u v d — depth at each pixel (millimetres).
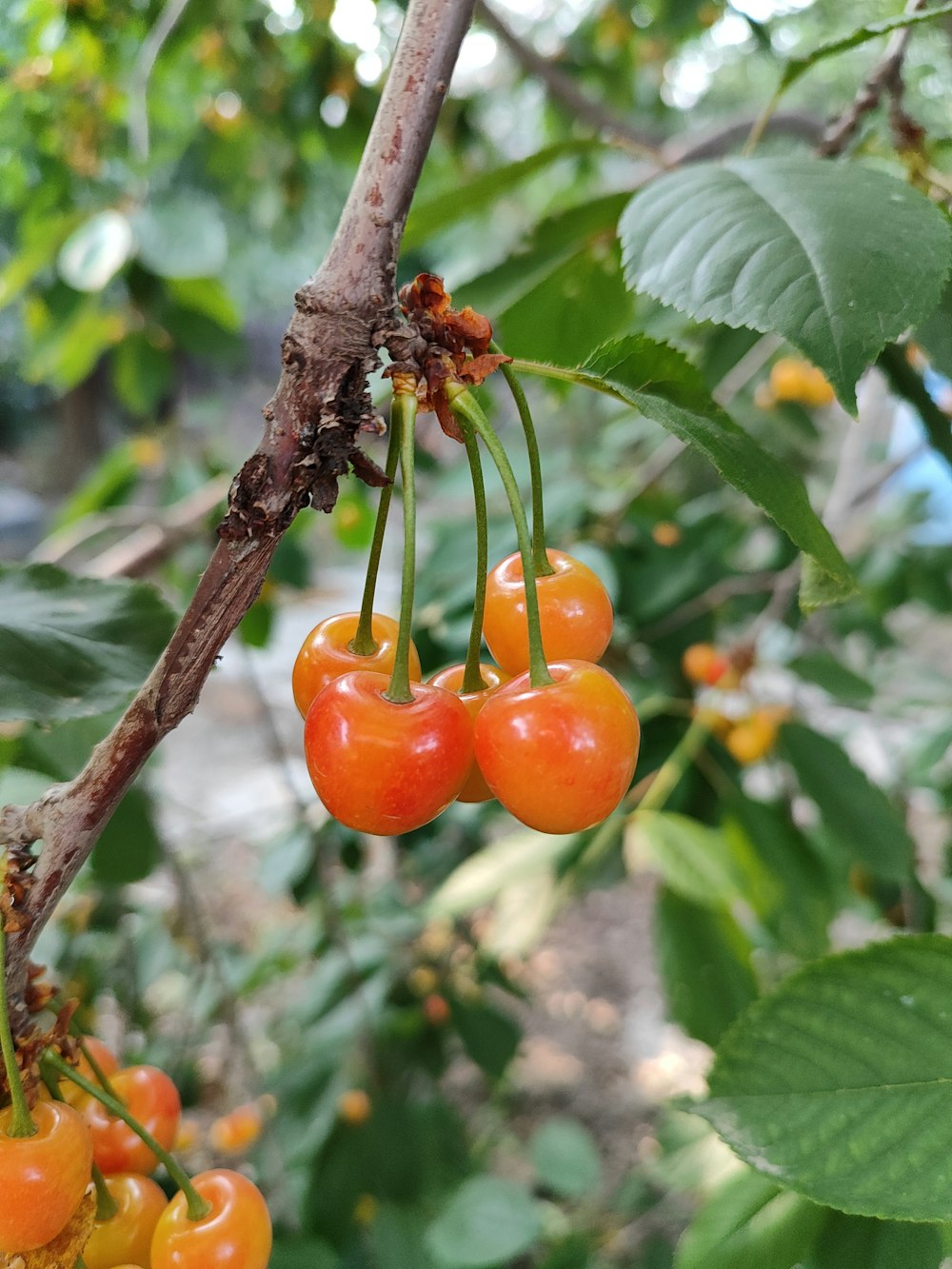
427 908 339
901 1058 141
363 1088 471
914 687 542
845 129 215
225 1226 138
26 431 2006
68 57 480
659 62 636
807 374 466
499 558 363
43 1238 126
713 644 431
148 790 325
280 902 708
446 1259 333
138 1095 157
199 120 559
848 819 321
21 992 130
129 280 446
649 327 309
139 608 180
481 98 623
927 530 607
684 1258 156
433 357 125
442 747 122
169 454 544
